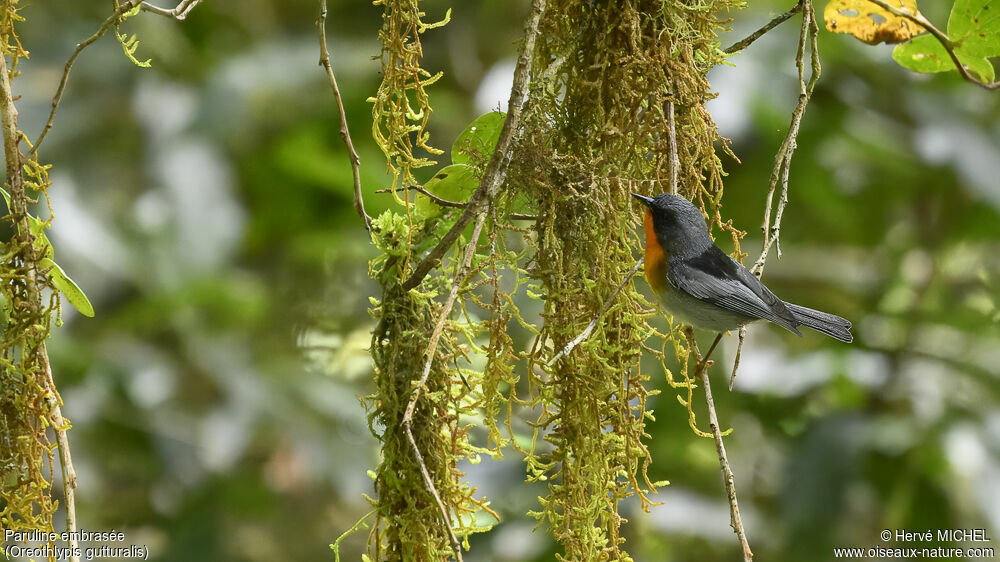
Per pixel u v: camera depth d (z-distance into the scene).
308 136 12.06
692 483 11.80
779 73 11.30
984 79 7.75
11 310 6.15
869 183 12.70
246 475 11.55
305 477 12.09
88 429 10.87
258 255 13.27
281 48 11.88
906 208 12.99
